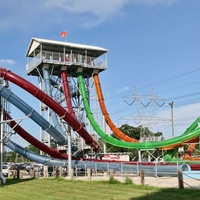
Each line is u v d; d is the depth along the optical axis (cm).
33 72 5672
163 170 3425
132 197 1895
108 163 3975
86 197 1983
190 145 4741
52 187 2638
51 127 4016
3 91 3553
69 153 3909
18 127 3950
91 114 5334
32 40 5544
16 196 2166
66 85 5359
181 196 1856
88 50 5775
